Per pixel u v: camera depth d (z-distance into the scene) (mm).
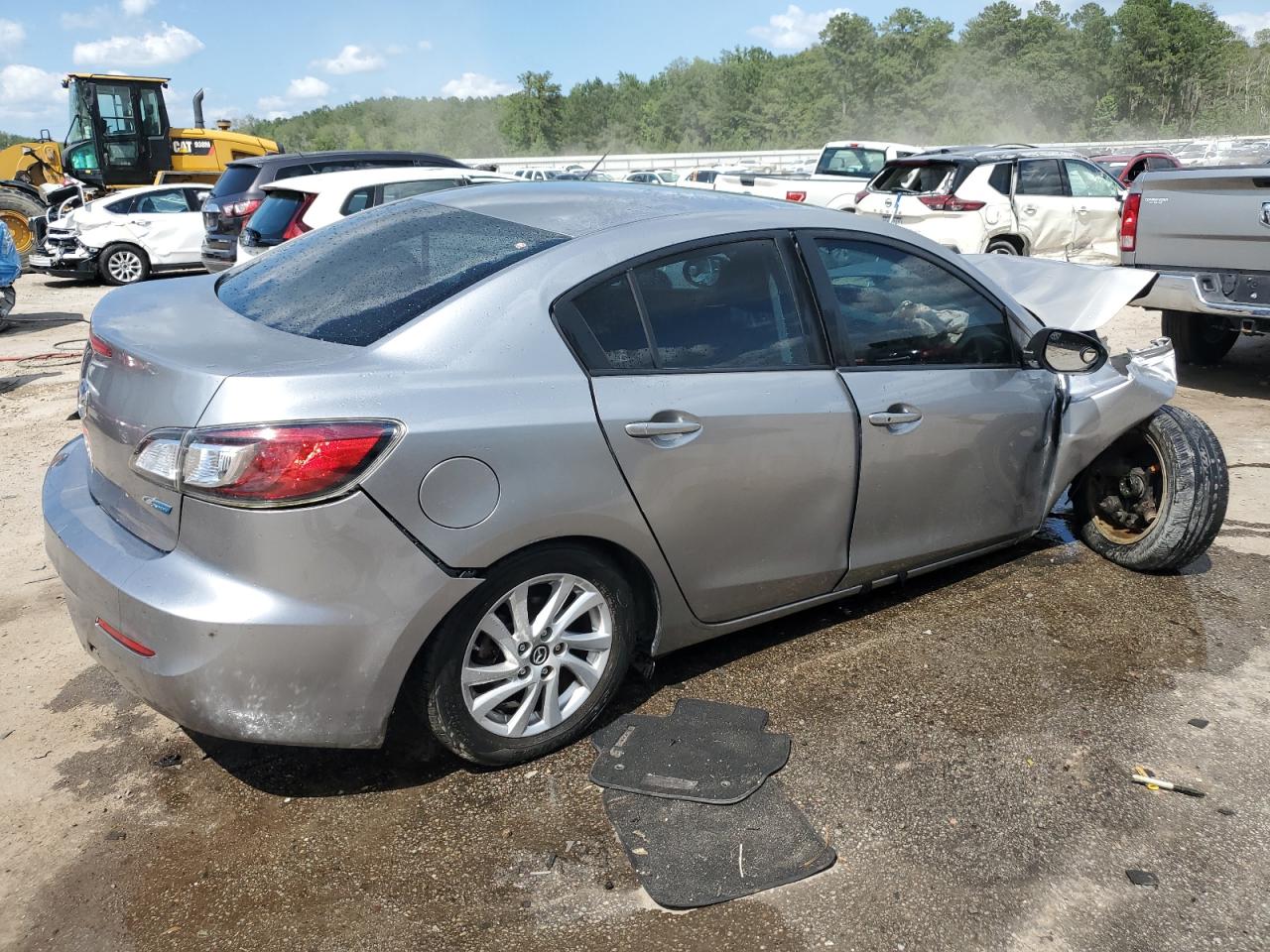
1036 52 85250
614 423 2715
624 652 2973
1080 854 2539
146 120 18203
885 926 2305
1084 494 4387
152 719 3150
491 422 2512
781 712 3154
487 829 2615
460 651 2621
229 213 10984
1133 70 83562
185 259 15883
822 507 3242
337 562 2359
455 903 2369
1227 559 4352
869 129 86938
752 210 3234
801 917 2326
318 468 2297
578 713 2920
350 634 2406
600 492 2701
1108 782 2820
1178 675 3391
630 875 2455
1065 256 11891
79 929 2299
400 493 2396
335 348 2561
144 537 2533
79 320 11984
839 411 3186
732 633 3488
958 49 87500
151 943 2260
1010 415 3695
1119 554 4211
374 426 2357
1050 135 85812
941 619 3781
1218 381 7559
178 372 2395
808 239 3268
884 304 3416
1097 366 3520
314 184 8383
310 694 2428
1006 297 3781
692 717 3107
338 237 3316
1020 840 2586
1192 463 3924
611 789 2762
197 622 2326
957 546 3734
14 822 2658
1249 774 2863
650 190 3459
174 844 2576
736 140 89188
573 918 2322
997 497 3783
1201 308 6730
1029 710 3178
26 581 4164
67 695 3285
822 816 2666
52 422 6852
